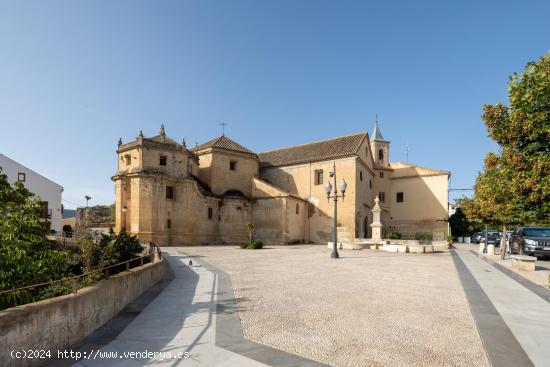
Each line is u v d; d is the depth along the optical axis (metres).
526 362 5.04
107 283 7.54
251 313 7.89
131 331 6.69
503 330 6.51
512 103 8.77
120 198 34.47
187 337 6.28
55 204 40.38
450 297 9.56
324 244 41.38
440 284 11.68
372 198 48.91
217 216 40.03
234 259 20.50
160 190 34.19
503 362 5.04
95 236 14.00
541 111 8.16
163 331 6.65
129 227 33.75
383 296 9.71
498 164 9.84
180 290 10.69
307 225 43.50
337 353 5.45
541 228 22.75
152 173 33.62
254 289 10.80
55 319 5.59
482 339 6.02
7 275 7.84
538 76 8.15
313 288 10.95
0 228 8.60
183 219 35.72
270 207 40.97
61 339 5.71
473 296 9.53
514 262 15.93
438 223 47.12
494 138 9.37
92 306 6.74
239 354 5.42
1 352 4.57
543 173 7.78
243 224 41.38
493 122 9.32
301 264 17.91
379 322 7.15
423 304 8.73
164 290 10.70
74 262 11.98
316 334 6.38
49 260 8.82
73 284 6.41
